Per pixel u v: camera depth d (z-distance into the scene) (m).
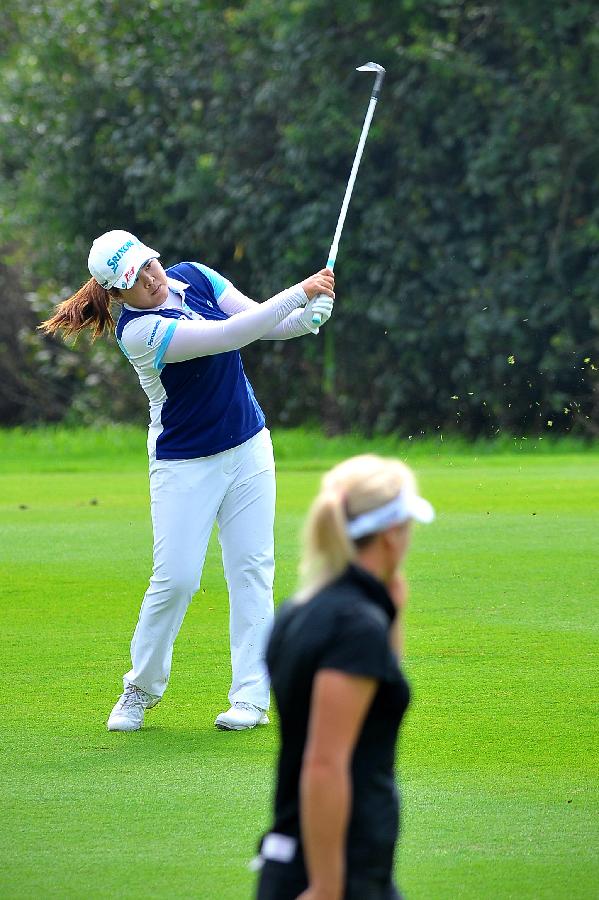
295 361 100.62
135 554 39.84
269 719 23.36
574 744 20.92
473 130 85.62
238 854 16.50
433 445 81.69
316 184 89.12
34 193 103.44
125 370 109.56
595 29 79.44
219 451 22.39
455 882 15.43
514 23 81.75
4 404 133.12
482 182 83.50
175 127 95.56
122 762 20.52
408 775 19.44
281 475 63.00
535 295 84.56
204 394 22.23
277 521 45.31
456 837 16.91
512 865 15.95
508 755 20.39
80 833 17.28
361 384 96.19
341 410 97.12
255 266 93.88
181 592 22.30
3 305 128.00
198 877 15.74
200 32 94.88
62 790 19.11
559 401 82.69
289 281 91.38
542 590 32.97
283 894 10.60
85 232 103.38
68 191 101.62
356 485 10.85
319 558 10.70
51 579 35.88
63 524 46.22
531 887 15.27
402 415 93.62
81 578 36.00
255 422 22.89
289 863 10.62
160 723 22.94
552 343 83.75
